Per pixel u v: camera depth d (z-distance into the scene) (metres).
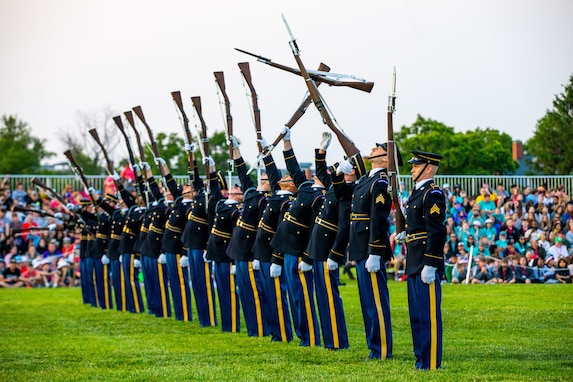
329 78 14.30
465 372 12.11
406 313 19.48
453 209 29.73
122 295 22.55
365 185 13.55
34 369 13.70
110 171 22.33
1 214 31.12
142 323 19.62
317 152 14.89
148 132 20.12
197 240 18.75
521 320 17.80
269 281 16.09
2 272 30.44
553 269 26.19
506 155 45.53
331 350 14.42
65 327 19.09
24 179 35.62
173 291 20.00
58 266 30.56
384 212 13.26
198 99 17.95
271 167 16.05
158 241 20.80
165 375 12.62
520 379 11.52
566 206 28.11
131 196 22.31
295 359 13.66
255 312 16.83
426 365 12.49
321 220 14.54
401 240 13.00
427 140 44.62
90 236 23.88
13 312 22.31
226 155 44.47
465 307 19.94
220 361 13.78
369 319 13.58
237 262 16.91
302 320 15.20
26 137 63.28
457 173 44.56
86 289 24.48
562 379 11.55
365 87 14.19
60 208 31.92
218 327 18.62
